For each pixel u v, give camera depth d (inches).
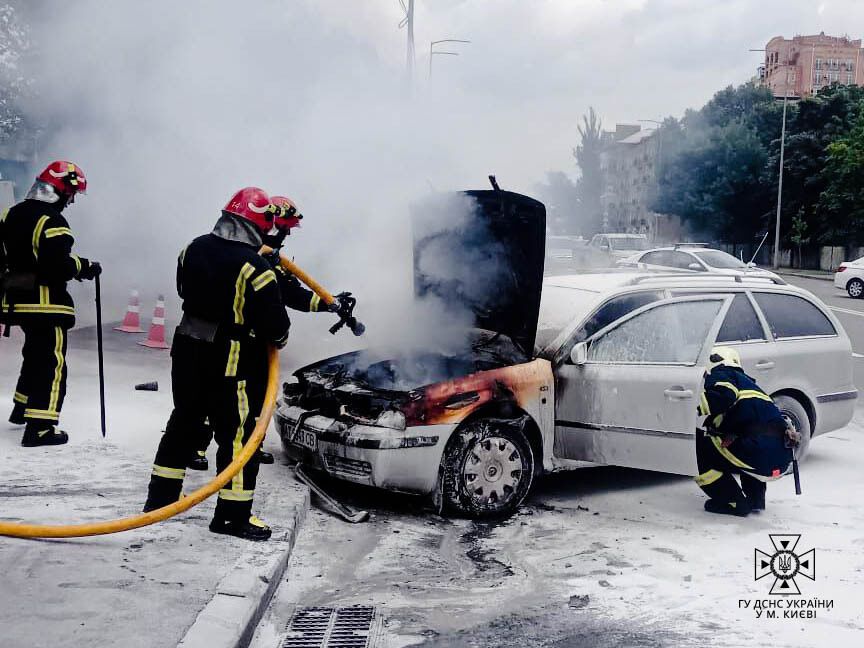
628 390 226.2
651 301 246.2
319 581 175.3
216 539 175.3
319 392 229.1
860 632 154.3
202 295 171.0
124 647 126.9
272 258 214.2
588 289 250.2
